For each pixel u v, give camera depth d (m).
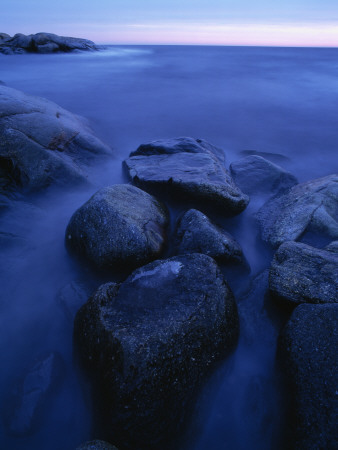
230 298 3.22
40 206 5.69
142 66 27.25
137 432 2.42
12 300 3.94
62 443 2.67
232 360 3.07
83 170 6.56
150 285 3.20
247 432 2.65
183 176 5.16
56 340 3.46
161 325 2.72
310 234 4.49
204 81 20.56
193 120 12.30
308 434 2.33
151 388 2.46
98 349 2.72
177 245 4.23
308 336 2.78
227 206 4.96
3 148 5.78
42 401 2.74
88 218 4.08
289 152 9.34
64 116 7.95
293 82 20.27
